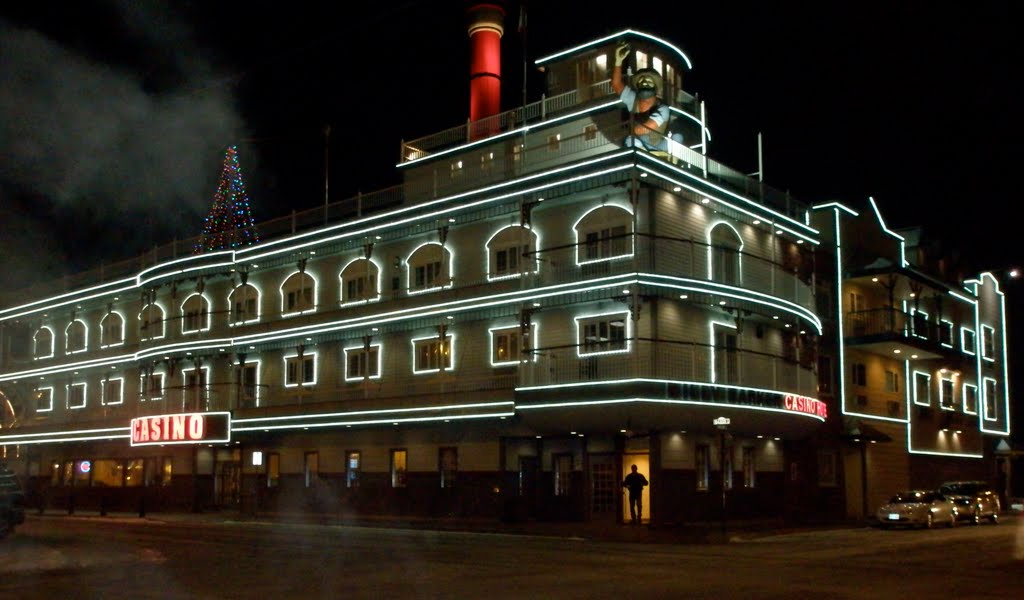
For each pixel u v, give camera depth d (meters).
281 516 45.12
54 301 61.78
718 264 39.06
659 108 37.06
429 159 44.50
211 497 51.41
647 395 33.66
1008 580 19.20
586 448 37.44
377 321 43.03
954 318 58.56
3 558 23.62
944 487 44.06
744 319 40.50
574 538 31.92
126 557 23.97
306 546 27.72
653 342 34.72
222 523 42.09
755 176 50.78
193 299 53.81
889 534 35.28
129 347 55.66
